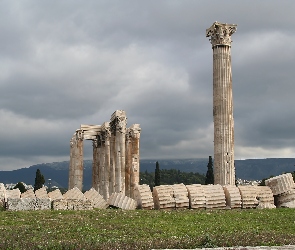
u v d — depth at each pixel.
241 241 21.11
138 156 68.12
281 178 40.53
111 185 63.97
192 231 24.80
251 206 37.94
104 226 25.97
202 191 37.12
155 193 37.44
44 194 43.03
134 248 19.20
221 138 45.31
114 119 63.12
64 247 19.14
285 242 21.23
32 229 24.45
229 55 47.00
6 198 39.50
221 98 45.91
